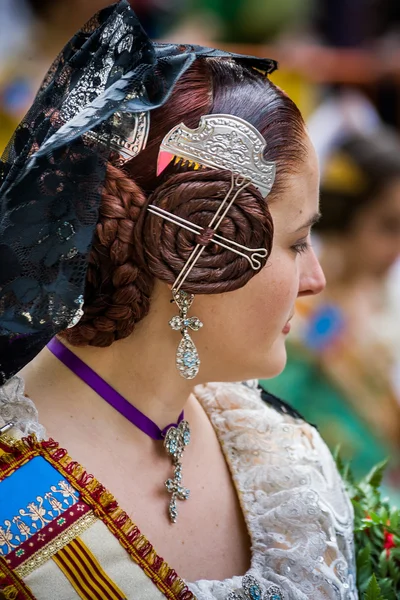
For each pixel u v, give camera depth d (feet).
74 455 4.76
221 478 5.40
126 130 4.55
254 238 4.63
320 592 4.99
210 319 4.83
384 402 12.04
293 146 4.83
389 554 5.93
